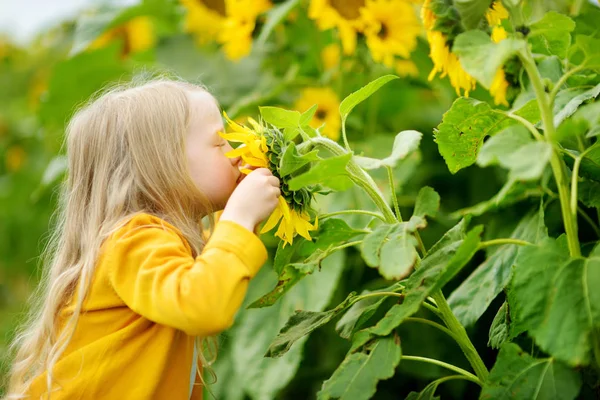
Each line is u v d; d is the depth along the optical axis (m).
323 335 2.14
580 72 1.39
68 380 1.21
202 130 1.36
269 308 1.92
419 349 2.04
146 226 1.24
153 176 1.32
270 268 2.00
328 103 2.13
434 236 2.11
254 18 2.15
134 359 1.21
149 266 1.16
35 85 4.18
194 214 1.36
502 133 0.96
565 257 0.99
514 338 1.30
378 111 2.42
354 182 1.18
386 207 1.16
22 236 3.67
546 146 0.93
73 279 1.31
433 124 2.40
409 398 1.27
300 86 2.29
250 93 2.41
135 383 1.21
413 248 1.04
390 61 1.94
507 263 1.39
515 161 0.92
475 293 1.39
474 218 1.93
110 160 1.36
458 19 1.16
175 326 1.12
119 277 1.20
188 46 2.62
